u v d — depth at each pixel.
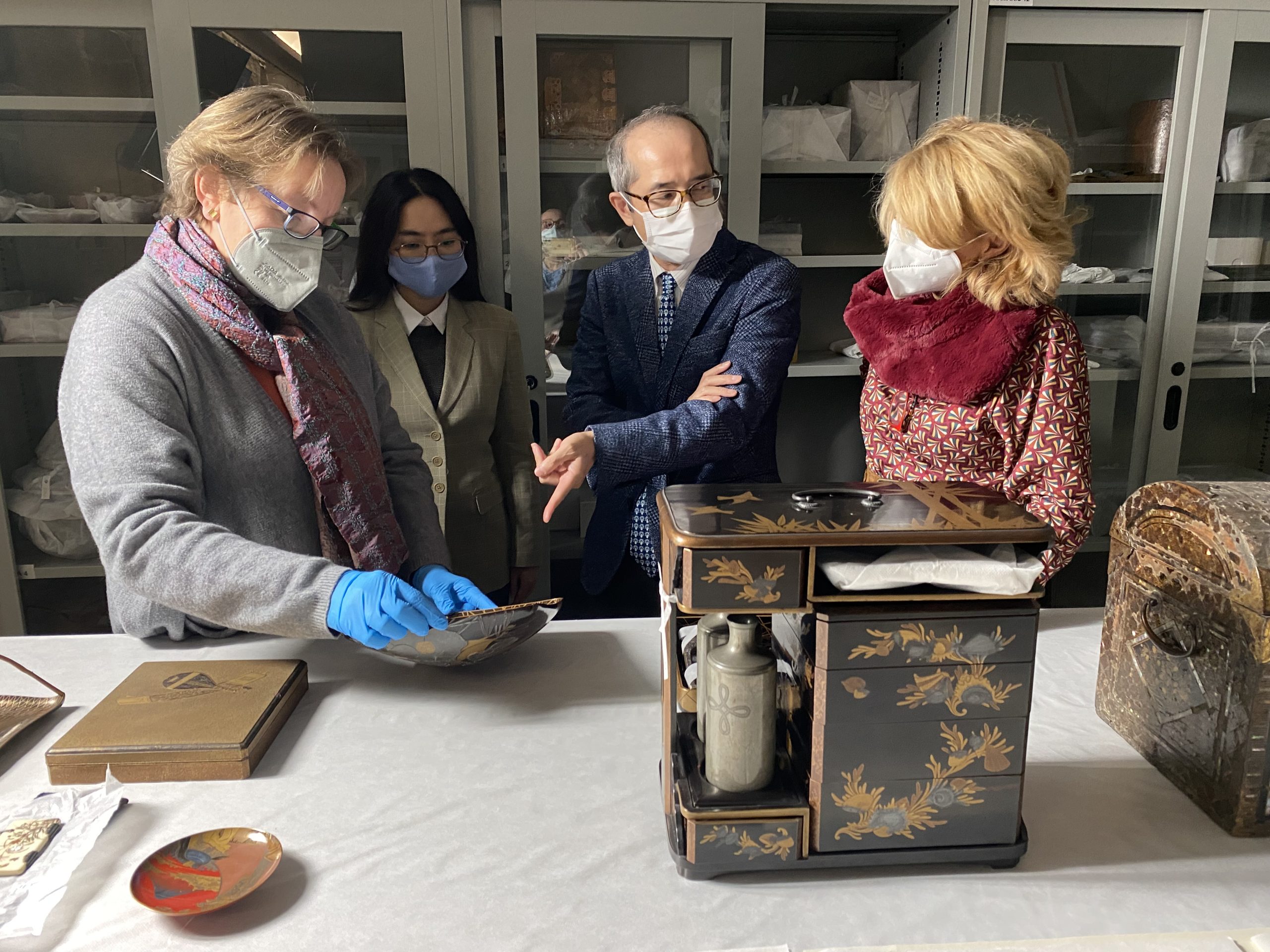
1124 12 2.23
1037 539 0.67
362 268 1.87
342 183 1.10
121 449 0.98
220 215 1.08
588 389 1.75
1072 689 1.02
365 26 2.04
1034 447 1.01
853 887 0.69
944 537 0.67
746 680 0.68
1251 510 0.76
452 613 0.95
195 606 0.94
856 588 0.66
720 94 2.21
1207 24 2.23
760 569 0.66
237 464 1.13
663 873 0.71
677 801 0.73
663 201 1.49
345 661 1.10
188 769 0.82
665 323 1.66
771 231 2.38
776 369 1.52
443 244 1.83
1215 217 2.42
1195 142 2.31
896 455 1.19
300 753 0.88
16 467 2.26
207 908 0.63
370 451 1.24
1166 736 0.84
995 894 0.68
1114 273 2.43
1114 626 0.92
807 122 2.28
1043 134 0.99
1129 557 0.89
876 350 1.12
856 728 0.68
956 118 1.02
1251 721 0.72
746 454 1.61
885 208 1.05
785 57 2.52
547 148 2.18
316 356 1.19
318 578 0.92
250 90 1.07
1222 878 0.70
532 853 0.73
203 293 1.09
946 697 0.68
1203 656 0.78
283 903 0.66
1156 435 2.52
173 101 2.05
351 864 0.71
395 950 0.62
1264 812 0.75
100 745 0.82
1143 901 0.67
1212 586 0.76
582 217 2.24
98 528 0.96
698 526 0.69
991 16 2.21
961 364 1.02
